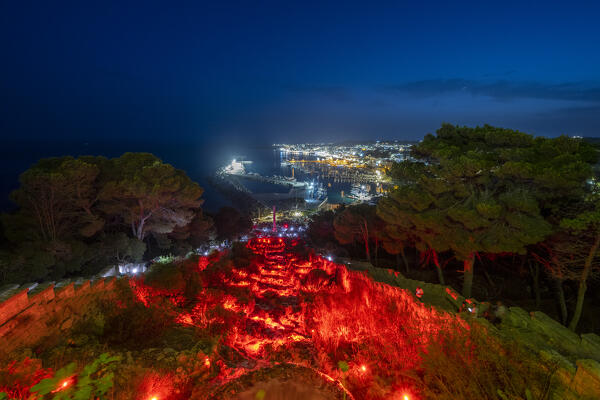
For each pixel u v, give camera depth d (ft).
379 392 9.71
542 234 25.94
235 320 22.06
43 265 32.30
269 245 84.64
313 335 18.52
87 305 16.69
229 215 96.53
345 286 33.55
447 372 9.04
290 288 40.32
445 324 12.34
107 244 45.44
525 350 9.97
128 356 11.55
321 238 82.94
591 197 25.64
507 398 8.02
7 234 39.45
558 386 8.68
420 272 50.44
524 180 26.61
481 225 28.25
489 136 30.42
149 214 52.24
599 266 24.38
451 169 29.01
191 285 27.02
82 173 40.98
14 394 8.26
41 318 13.75
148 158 52.37
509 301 37.01
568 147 27.50
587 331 28.07
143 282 25.39
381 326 17.94
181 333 16.75
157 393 9.68
